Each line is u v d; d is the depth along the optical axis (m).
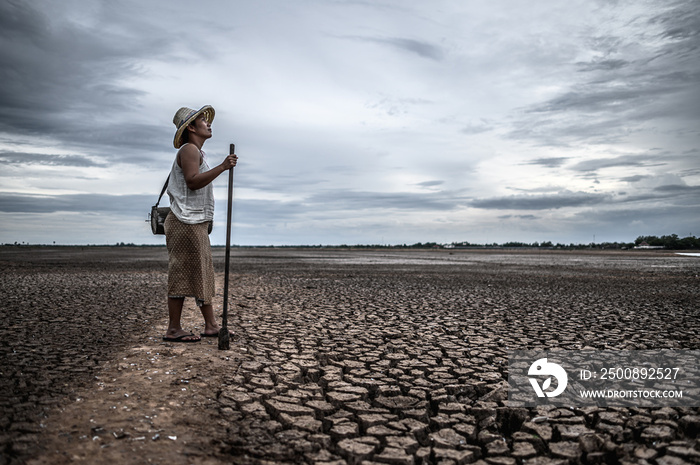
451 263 30.78
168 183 4.57
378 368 4.25
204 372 3.70
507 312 7.77
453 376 4.05
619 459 2.55
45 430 2.54
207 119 4.63
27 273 15.58
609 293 11.10
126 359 3.99
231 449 2.47
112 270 17.89
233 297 9.36
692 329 6.29
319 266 24.75
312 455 2.46
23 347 4.48
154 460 2.27
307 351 4.74
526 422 3.04
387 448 2.59
